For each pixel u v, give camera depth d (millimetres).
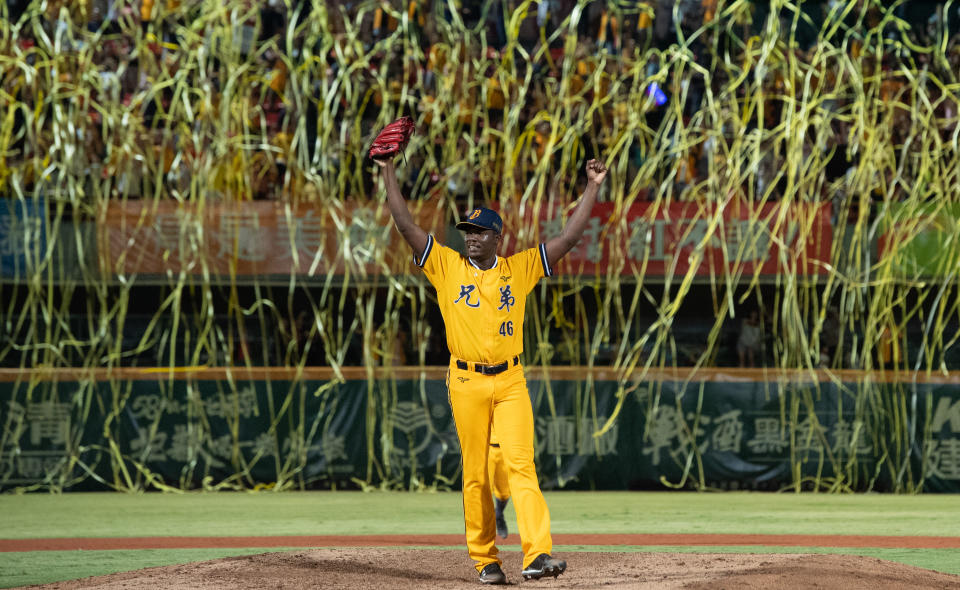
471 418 19422
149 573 21391
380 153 19141
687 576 20047
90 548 28141
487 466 19781
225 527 32656
